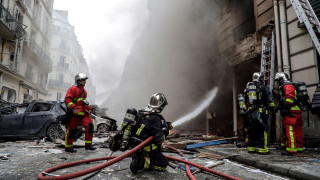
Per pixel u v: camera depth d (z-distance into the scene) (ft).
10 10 47.11
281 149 14.57
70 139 13.35
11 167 9.07
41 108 21.94
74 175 5.83
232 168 9.86
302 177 8.02
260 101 12.86
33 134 20.67
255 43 24.29
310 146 16.20
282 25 20.17
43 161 10.41
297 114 12.58
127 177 7.82
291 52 19.40
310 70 17.48
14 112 22.52
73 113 13.06
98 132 31.24
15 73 46.65
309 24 16.65
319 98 15.37
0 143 18.61
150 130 8.23
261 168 9.98
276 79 14.03
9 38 46.57
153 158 8.45
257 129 12.85
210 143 17.54
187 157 12.39
